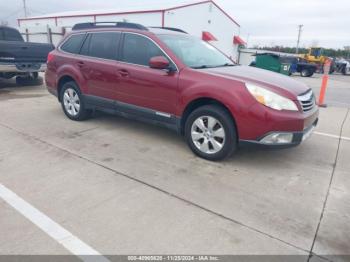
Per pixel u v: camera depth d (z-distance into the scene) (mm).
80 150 4496
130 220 2855
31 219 2848
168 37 4766
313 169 4035
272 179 3721
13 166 3928
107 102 5195
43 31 25750
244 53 28047
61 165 3982
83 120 5953
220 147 4016
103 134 5219
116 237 2625
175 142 4887
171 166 4008
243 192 3398
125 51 4891
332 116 7254
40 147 4582
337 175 3881
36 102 7613
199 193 3354
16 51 8312
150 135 5199
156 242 2572
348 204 3211
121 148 4602
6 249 2471
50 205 3072
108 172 3809
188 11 25000
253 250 2508
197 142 4258
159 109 4516
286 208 3107
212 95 3891
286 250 2518
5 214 2912
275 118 3613
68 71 5668
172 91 4277
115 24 5258
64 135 5137
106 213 2955
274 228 2785
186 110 4258
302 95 3912
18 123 5770
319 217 2967
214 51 5289
